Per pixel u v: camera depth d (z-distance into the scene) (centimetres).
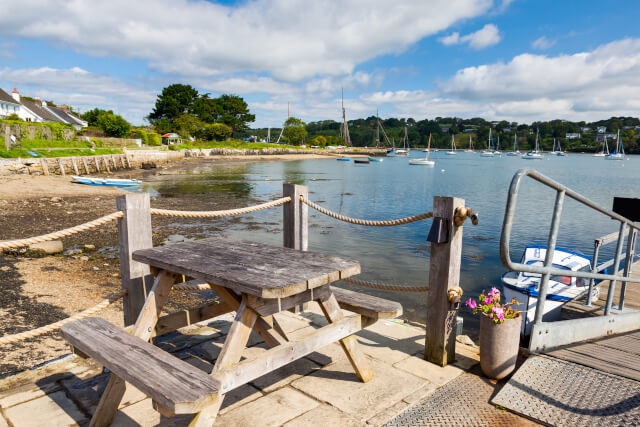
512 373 349
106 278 1075
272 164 8119
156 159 6381
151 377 208
